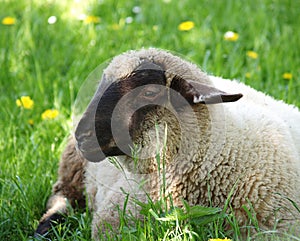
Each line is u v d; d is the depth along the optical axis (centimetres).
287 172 730
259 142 728
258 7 1481
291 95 1058
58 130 1030
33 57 1290
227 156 713
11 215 827
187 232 668
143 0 1592
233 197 711
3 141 988
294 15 1441
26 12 1540
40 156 955
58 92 1154
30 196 878
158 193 732
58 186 920
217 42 1303
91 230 775
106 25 1433
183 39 1348
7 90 1184
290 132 785
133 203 752
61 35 1391
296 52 1245
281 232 698
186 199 723
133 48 1298
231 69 1166
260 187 709
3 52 1311
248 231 678
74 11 1545
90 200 872
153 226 701
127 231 695
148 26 1424
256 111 765
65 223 805
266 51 1247
